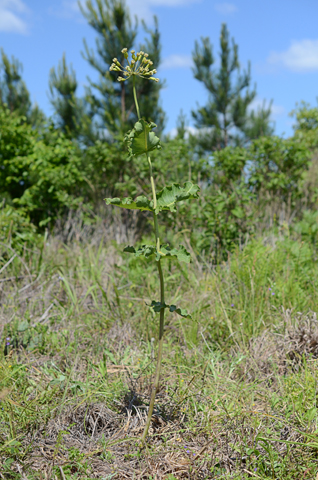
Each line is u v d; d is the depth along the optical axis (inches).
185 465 83.7
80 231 269.1
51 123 331.3
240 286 158.6
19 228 233.9
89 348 130.9
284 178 253.8
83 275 184.4
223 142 475.2
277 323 140.3
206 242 216.7
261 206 250.8
